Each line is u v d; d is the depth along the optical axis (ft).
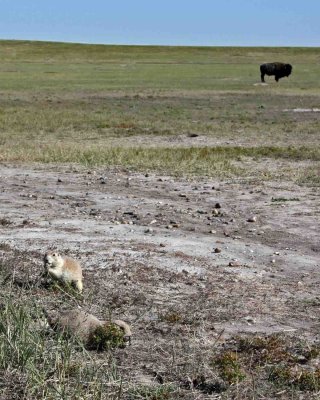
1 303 31.58
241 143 103.96
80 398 23.91
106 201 60.70
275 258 43.83
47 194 63.82
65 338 28.40
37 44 467.93
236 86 218.38
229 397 24.85
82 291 35.63
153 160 82.28
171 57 429.38
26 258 41.22
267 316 33.55
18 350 26.25
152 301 34.94
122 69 307.99
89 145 98.43
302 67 341.41
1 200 60.70
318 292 37.60
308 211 57.26
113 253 42.98
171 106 159.33
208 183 69.97
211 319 32.81
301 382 25.98
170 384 25.43
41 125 120.88
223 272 40.27
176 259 42.24
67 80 235.61
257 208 58.44
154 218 54.24
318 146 99.19
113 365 26.25
